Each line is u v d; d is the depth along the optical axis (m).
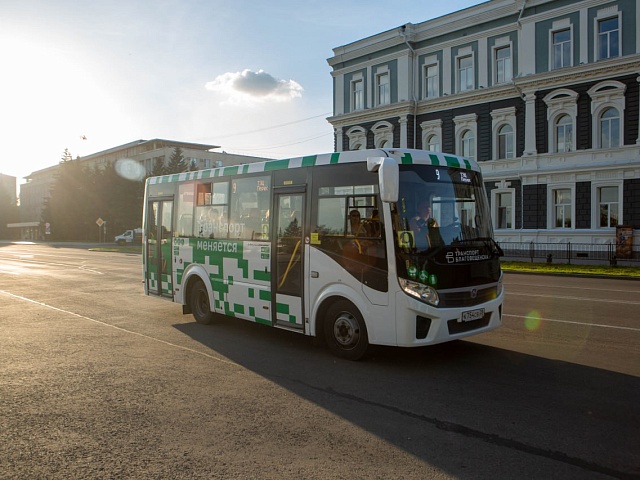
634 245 25.05
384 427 4.29
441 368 6.08
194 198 9.05
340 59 37.69
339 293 6.36
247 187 7.84
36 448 3.88
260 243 7.55
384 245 5.91
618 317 9.39
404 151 6.18
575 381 5.52
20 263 25.59
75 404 4.83
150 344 7.38
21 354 6.74
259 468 3.54
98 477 3.42
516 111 29.59
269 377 5.74
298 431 4.20
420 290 5.76
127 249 42.31
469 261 6.19
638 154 25.16
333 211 6.50
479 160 31.09
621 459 3.67
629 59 24.98
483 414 4.57
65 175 69.81
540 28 28.28
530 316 9.54
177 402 4.89
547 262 23.94
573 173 27.02
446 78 32.62
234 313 8.05
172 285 9.62
